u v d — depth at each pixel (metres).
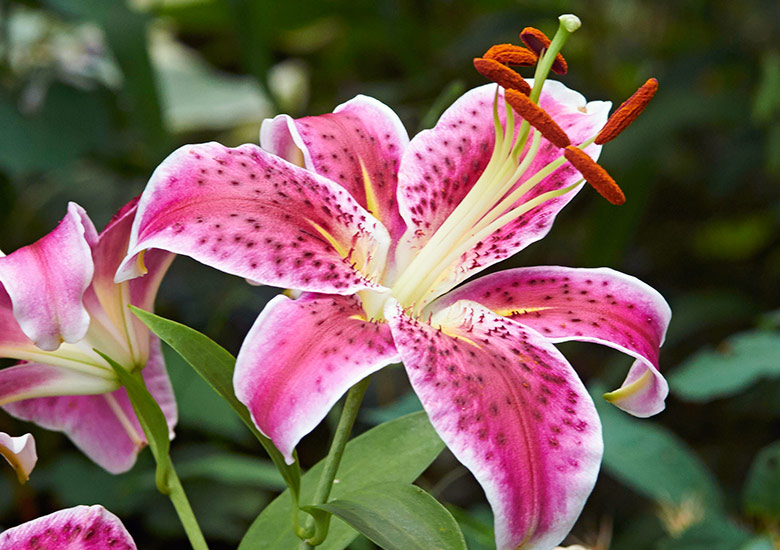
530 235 0.62
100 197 1.37
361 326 0.56
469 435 0.54
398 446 0.62
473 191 0.61
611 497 1.28
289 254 0.57
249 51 1.25
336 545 0.60
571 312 0.59
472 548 0.73
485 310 0.59
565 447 0.55
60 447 1.13
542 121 0.58
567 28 0.59
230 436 0.94
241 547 0.61
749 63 1.34
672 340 1.35
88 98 1.20
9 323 0.59
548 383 0.56
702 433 1.42
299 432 0.54
